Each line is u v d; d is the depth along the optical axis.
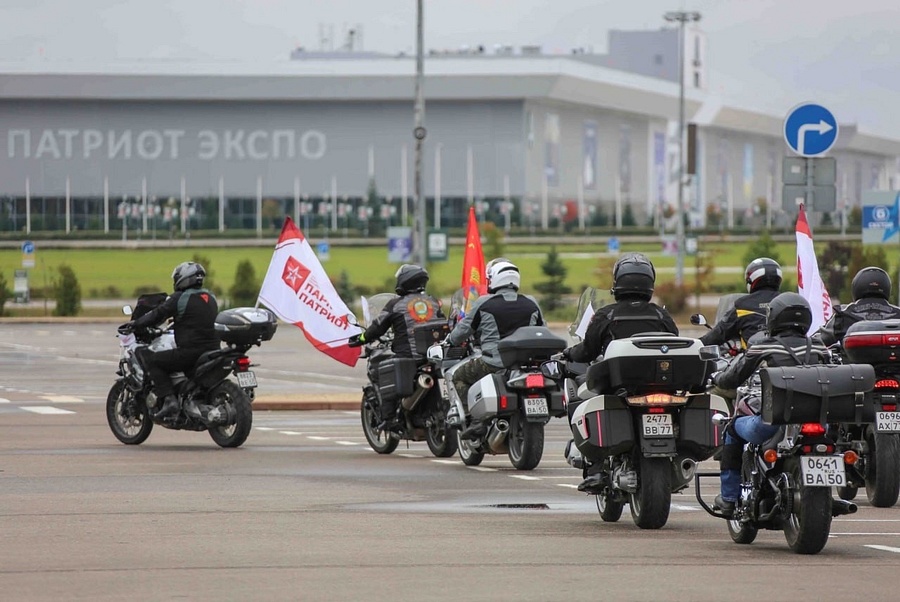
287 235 51.28
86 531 27.94
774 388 24.70
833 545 27.08
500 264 41.66
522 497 34.41
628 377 28.52
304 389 75.38
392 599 20.64
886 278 34.72
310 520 29.83
